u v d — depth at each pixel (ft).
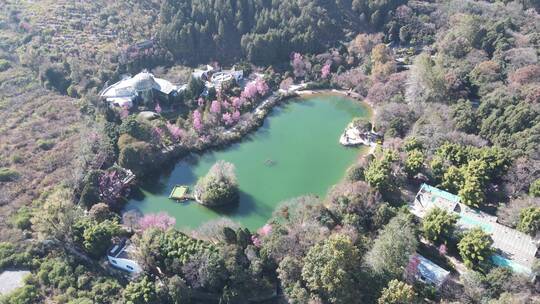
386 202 399.24
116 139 485.97
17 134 514.27
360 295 308.81
